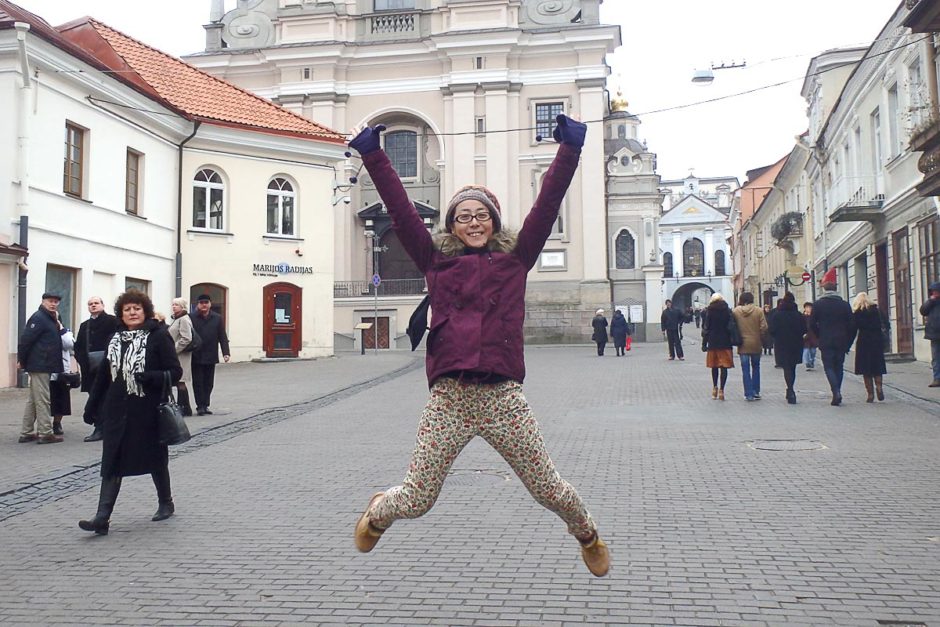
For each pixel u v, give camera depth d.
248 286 26.67
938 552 5.41
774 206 50.25
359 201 44.47
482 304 3.77
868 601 4.53
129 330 6.52
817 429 11.04
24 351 10.73
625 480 7.87
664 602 4.57
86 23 24.56
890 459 8.75
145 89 22.53
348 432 11.69
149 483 8.14
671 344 27.05
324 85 43.75
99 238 20.72
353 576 5.14
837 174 30.62
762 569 5.11
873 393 14.34
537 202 3.86
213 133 25.66
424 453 3.82
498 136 42.41
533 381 19.61
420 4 44.53
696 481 7.79
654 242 51.62
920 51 19.36
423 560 5.43
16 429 12.03
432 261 3.91
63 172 19.28
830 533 5.90
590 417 12.80
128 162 22.56
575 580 4.98
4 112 17.62
